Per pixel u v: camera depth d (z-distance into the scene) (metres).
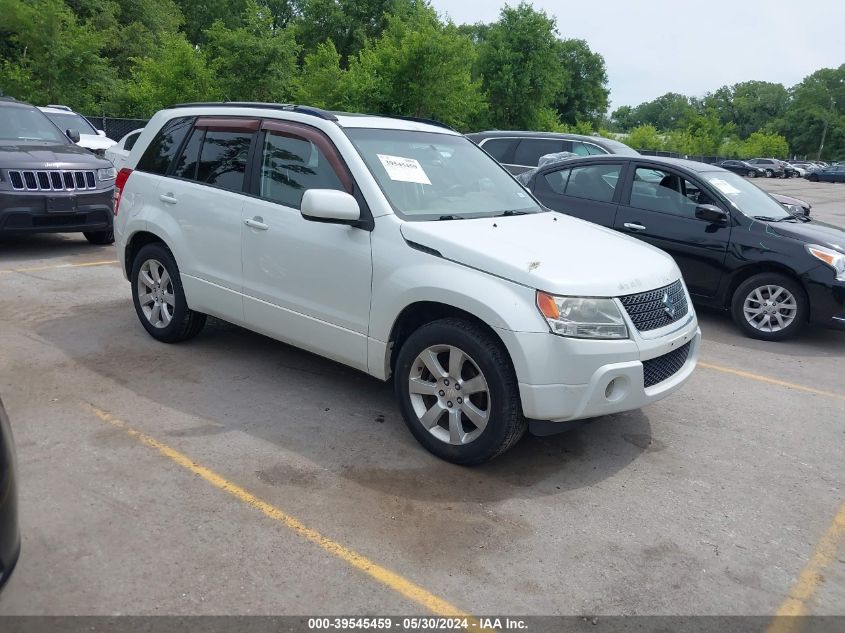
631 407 3.88
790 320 7.04
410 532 3.36
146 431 4.23
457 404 3.97
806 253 6.88
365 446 4.20
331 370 5.41
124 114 29.28
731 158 64.56
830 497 3.97
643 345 3.85
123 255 5.95
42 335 5.88
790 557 3.37
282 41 26.58
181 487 3.63
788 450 4.57
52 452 3.91
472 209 4.66
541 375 3.63
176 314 5.55
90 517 3.32
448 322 3.93
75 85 28.19
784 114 118.31
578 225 4.90
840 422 5.09
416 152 4.85
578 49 63.81
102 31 33.66
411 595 2.92
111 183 9.35
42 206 8.56
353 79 25.22
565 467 4.15
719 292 7.43
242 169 5.03
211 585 2.91
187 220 5.28
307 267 4.53
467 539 3.34
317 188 4.56
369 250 4.21
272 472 3.84
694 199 7.59
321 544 3.22
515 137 12.98
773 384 5.86
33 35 26.97
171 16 44.03
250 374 5.23
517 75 36.47
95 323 6.27
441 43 24.84
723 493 3.95
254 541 3.21
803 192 37.66
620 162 8.15
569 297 3.66
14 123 9.84
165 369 5.24
